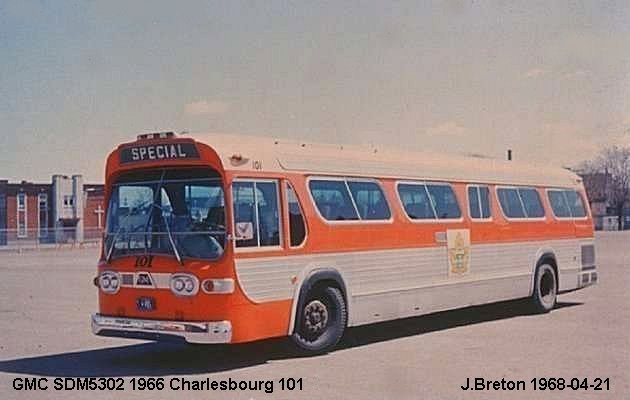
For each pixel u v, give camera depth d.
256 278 10.85
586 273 18.75
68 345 13.46
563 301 19.56
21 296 22.78
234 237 10.60
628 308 17.94
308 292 11.80
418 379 9.91
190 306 10.59
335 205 12.38
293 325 11.42
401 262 13.51
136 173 11.48
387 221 13.30
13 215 72.88
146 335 10.84
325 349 12.01
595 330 14.25
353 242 12.54
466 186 15.38
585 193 19.20
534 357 11.39
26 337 14.44
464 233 15.05
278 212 11.38
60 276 31.50
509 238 16.25
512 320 15.88
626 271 28.06
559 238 17.80
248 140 11.45
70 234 69.38
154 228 11.09
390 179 13.59
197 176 10.93
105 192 11.72
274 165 11.46
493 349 12.15
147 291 10.96
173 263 10.77
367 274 12.79
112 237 11.44
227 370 10.76
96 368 11.09
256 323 10.82
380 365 10.93
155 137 11.23
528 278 16.73
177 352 12.54
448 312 17.48
